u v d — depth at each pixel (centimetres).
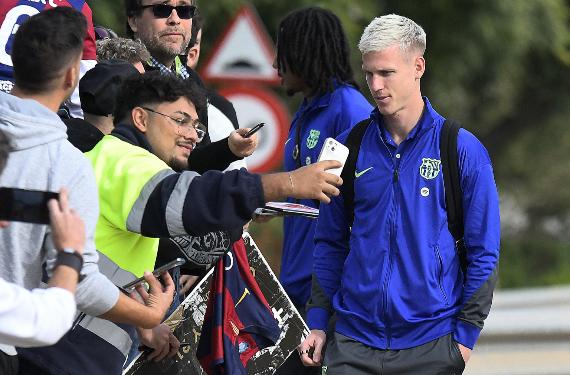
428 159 1822
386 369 1827
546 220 8319
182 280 1844
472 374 3606
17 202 1348
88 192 1397
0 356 1422
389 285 1820
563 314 4597
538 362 3794
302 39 2125
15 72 1405
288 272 2141
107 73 1734
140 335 1603
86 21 1438
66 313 1265
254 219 1838
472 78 5656
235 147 1786
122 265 1542
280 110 2877
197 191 1445
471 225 1812
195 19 2320
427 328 1819
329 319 1909
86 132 1582
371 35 1827
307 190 1464
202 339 1712
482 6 5197
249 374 1780
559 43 5578
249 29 3019
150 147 1612
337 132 2111
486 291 1814
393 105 1820
